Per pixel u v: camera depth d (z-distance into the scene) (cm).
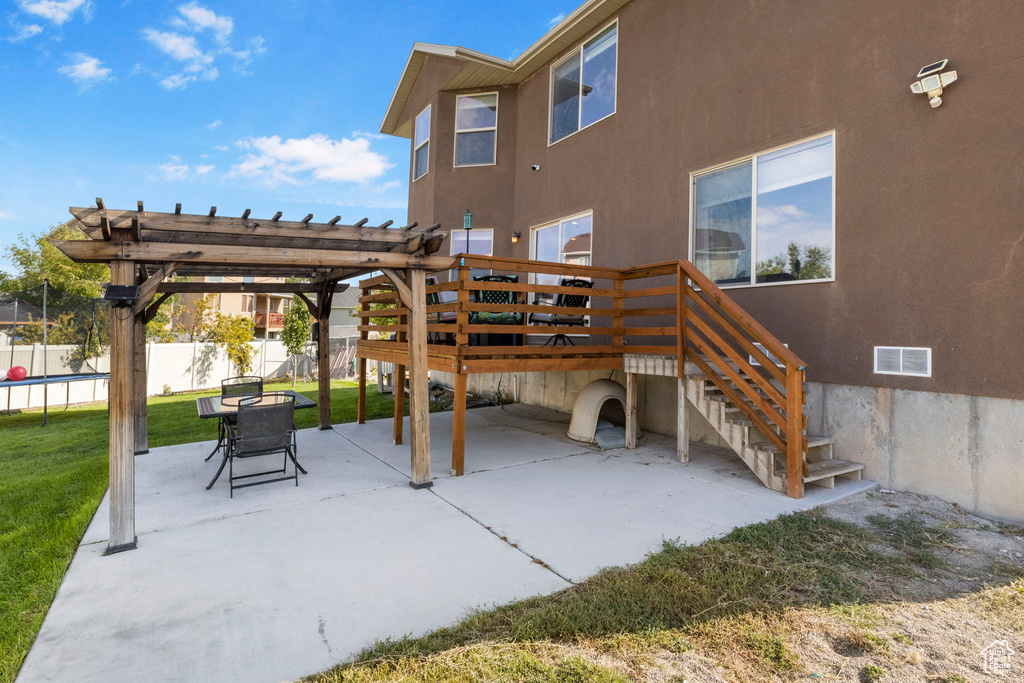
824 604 296
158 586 321
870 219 515
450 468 593
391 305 938
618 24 827
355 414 1009
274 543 385
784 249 600
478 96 1106
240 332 1817
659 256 753
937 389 466
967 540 385
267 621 282
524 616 282
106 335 1347
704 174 696
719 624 276
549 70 981
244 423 507
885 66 505
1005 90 426
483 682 232
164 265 395
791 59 589
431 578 329
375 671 239
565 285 669
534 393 1055
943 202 462
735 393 546
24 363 1186
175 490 517
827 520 414
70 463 654
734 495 485
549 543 381
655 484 523
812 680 234
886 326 503
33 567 348
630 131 802
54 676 237
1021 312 416
